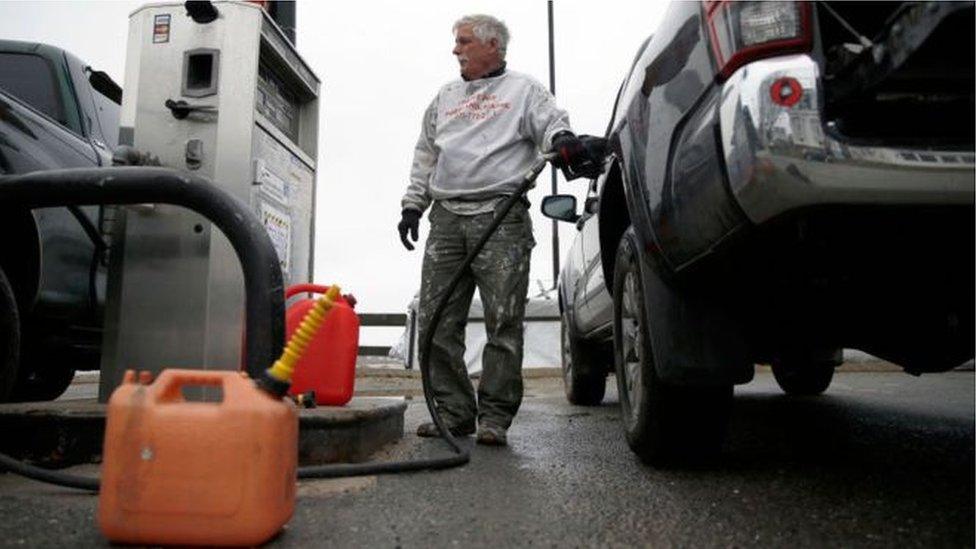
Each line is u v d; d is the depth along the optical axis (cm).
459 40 291
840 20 141
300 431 219
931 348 191
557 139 264
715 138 152
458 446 241
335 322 271
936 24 126
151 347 243
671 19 189
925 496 175
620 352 238
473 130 285
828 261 155
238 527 125
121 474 126
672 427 205
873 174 131
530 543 140
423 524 153
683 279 184
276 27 271
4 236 287
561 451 257
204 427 126
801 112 135
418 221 307
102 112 381
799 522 153
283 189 284
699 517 158
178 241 244
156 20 256
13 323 241
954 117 136
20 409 221
